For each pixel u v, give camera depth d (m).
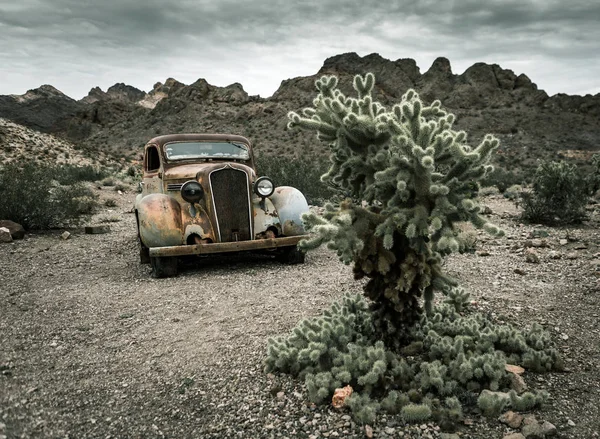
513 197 15.73
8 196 10.71
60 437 3.00
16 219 10.74
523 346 3.76
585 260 6.84
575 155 90.38
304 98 121.19
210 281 6.48
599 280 5.79
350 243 3.26
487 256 7.39
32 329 4.75
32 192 11.16
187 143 8.23
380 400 3.24
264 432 3.01
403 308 3.69
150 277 6.82
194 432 3.05
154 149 8.26
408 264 3.41
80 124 133.50
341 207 3.49
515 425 2.95
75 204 12.13
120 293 5.96
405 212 3.23
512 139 105.06
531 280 5.99
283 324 4.71
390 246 3.16
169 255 6.51
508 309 4.91
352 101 3.48
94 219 13.17
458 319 4.12
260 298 5.60
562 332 4.28
